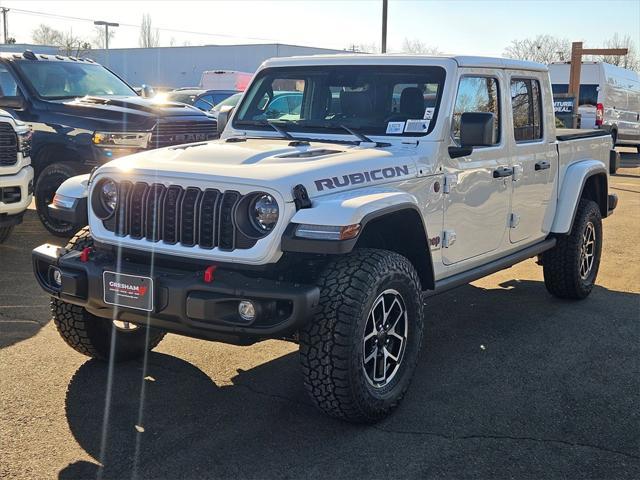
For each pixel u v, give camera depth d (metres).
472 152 4.89
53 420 3.85
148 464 3.42
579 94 22.39
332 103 4.98
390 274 3.78
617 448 3.68
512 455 3.58
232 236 3.62
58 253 4.09
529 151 5.62
